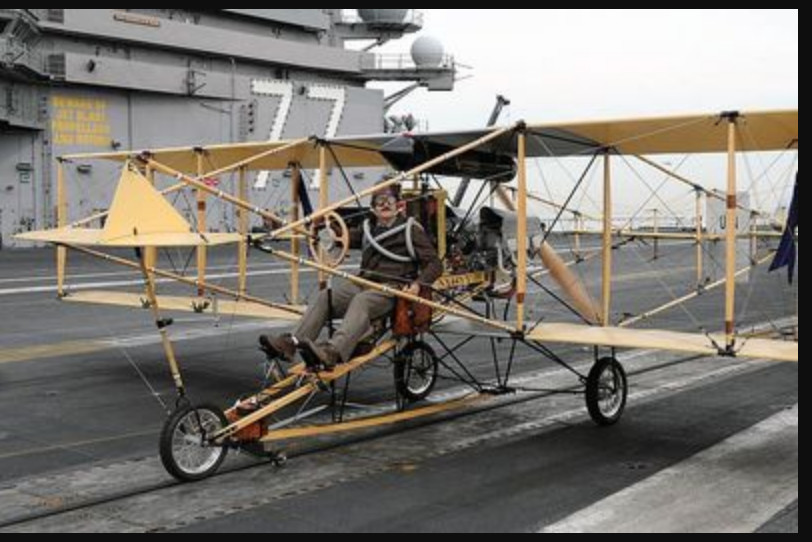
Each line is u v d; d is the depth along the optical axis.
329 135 44.19
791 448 6.93
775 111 6.28
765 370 10.62
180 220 6.35
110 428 7.57
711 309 17.36
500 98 9.50
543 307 16.42
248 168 10.88
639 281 22.88
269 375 6.74
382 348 7.06
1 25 31.80
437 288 8.02
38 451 6.81
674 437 7.30
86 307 16.67
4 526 5.14
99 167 36.28
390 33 48.25
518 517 5.27
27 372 10.28
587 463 6.47
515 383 9.77
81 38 35.78
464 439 7.19
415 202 8.20
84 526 5.14
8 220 33.91
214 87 39.03
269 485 5.91
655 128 7.07
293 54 42.53
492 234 8.73
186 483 5.94
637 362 11.24
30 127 33.41
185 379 9.93
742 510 5.39
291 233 6.91
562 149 8.41
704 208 11.79
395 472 6.22
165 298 10.44
